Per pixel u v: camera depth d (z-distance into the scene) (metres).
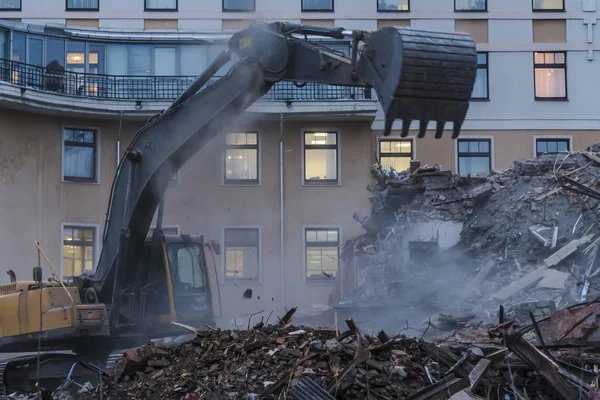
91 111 29.91
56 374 16.06
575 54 33.19
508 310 16.12
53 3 32.00
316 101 30.75
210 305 16.72
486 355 9.94
